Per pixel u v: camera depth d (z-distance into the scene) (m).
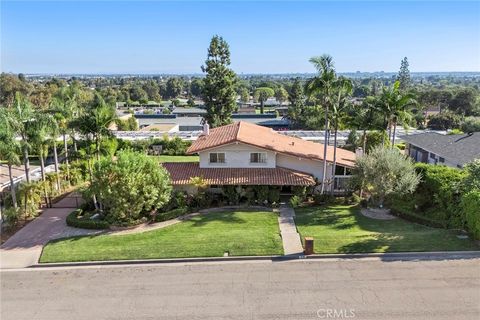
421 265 18.38
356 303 15.39
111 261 19.78
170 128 74.06
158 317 14.84
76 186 34.97
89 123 25.98
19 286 17.56
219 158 30.86
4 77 99.06
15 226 25.34
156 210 26.48
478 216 19.92
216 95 64.38
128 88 181.50
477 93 106.94
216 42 62.78
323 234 22.31
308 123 64.75
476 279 16.95
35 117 28.12
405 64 99.81
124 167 24.27
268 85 195.38
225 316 14.77
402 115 32.31
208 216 26.64
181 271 18.62
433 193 25.47
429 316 14.45
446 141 39.12
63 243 22.14
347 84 28.69
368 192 27.59
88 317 14.98
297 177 29.50
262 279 17.56
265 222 25.11
